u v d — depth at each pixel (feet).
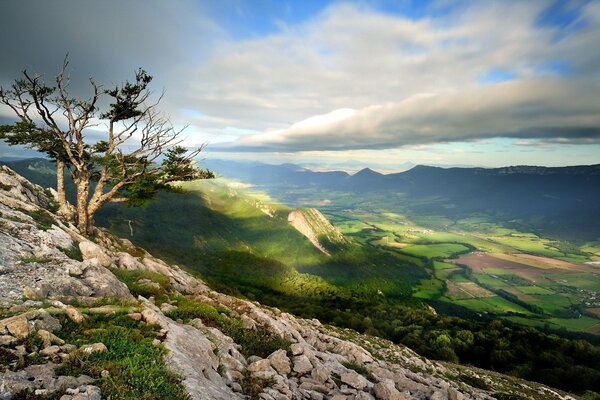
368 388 60.49
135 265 101.91
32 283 54.08
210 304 80.89
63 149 130.31
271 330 76.74
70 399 27.17
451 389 72.43
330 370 66.54
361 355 91.40
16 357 31.50
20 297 47.75
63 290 55.83
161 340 45.47
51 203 148.66
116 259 100.73
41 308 44.65
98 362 34.73
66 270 63.67
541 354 269.44
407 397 59.41
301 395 49.47
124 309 52.34
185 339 48.55
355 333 169.78
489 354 267.18
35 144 125.39
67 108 118.83
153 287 80.12
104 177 128.98
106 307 51.96
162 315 56.24
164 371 36.42
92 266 68.18
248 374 50.39
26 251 69.36
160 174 129.49
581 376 233.55
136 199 133.08
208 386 37.93
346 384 60.64
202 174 136.36
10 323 35.65
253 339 67.46
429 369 120.47
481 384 121.08
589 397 197.57
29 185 143.23
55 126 119.24
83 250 91.20
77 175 133.80
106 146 137.49
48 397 27.09
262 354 62.34
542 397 133.49
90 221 130.21
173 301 74.18
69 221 127.85
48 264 64.23
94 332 42.47
